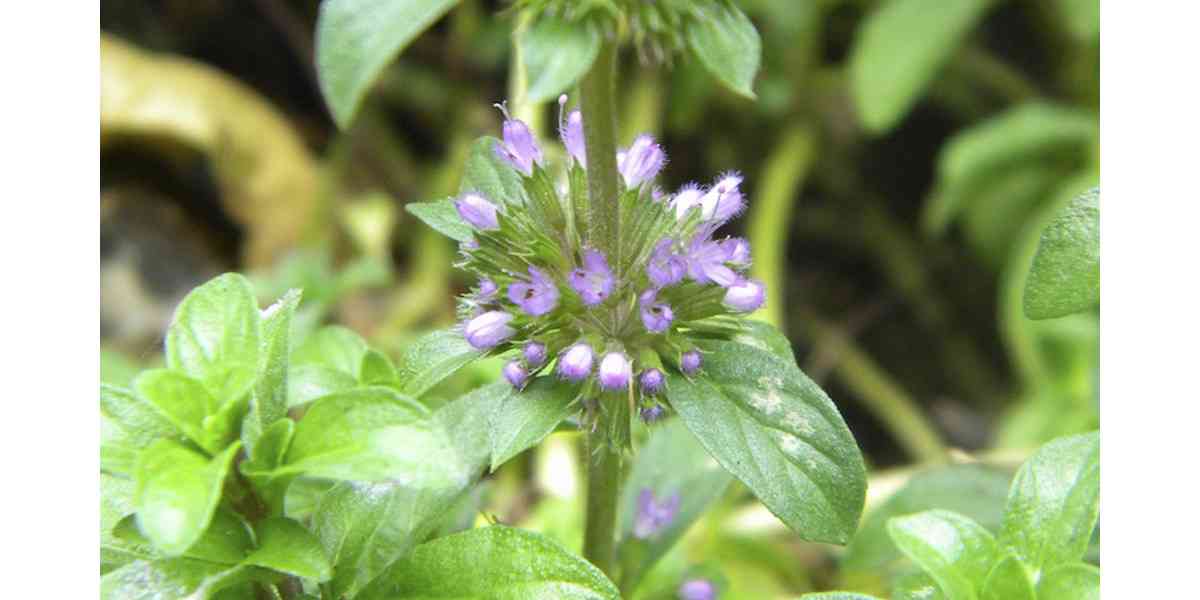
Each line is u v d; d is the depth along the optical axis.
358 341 0.16
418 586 0.13
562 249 0.14
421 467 0.12
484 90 0.32
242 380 0.12
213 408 0.12
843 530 0.13
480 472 0.14
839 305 0.31
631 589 0.16
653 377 0.13
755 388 0.13
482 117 0.32
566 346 0.14
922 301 0.31
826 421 0.13
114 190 0.29
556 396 0.13
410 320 0.28
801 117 0.31
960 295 0.30
